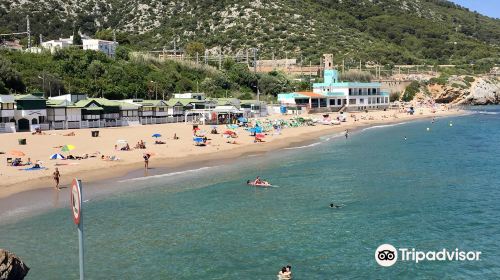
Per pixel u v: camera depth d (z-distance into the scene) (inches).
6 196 1592.0
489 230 1274.6
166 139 3058.6
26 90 4308.6
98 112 3818.9
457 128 4335.6
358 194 1692.9
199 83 6063.0
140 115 4200.3
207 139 3144.7
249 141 3184.1
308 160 2482.8
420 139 3479.3
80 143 2746.1
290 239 1207.6
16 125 3307.1
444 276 991.6
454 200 1596.9
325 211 1470.2
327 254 1107.9
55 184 1766.7
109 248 1139.3
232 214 1435.8
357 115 5664.4
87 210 1471.5
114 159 2287.2
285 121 4379.9
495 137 3543.3
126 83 5152.6
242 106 5152.6
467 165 2301.9
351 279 975.6
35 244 1156.5
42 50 5319.9
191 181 1916.8
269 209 1492.4
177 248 1144.2
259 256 1095.6
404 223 1339.8
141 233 1252.5
